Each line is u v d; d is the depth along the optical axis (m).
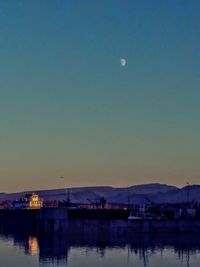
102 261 141.12
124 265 134.12
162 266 132.88
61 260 141.75
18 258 145.00
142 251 170.38
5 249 173.25
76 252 164.50
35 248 177.88
